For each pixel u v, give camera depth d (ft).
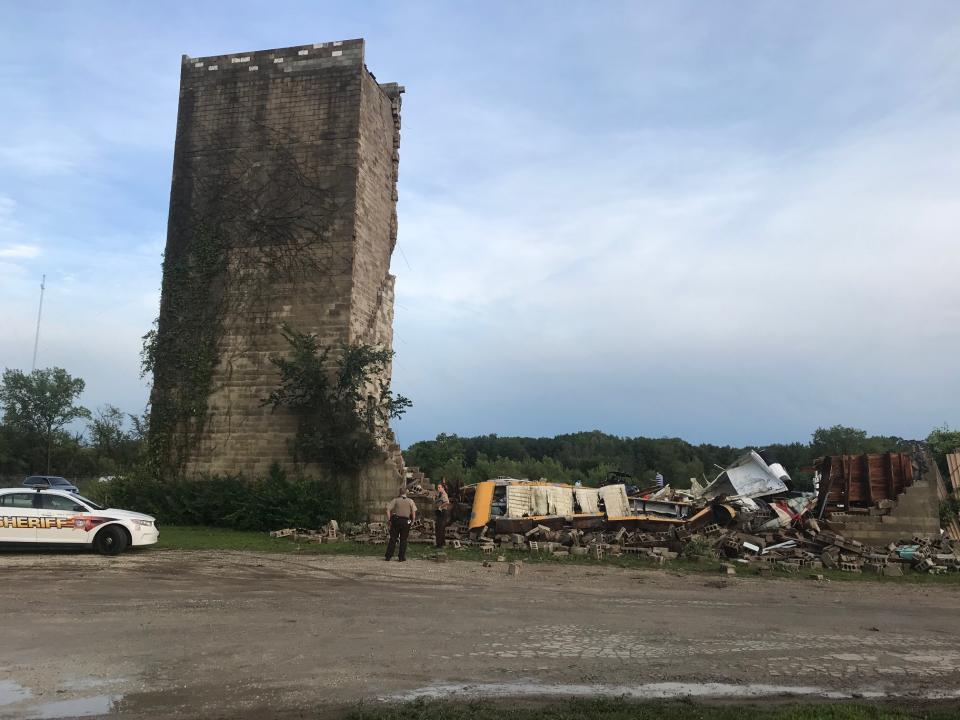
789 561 55.98
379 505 78.07
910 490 67.72
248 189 87.45
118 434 184.75
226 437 83.10
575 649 27.73
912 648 29.19
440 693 22.25
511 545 62.03
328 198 85.51
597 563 54.34
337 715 20.08
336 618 32.27
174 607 34.04
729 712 20.40
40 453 212.02
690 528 67.77
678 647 28.40
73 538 51.34
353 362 79.51
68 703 20.72
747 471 74.18
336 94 87.20
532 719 19.53
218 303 86.02
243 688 22.29
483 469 152.35
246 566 48.78
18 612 32.14
